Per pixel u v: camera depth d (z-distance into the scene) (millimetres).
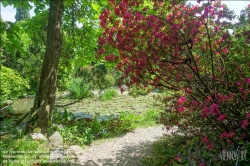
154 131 5871
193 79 3234
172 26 2697
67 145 4637
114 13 3051
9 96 10719
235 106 2842
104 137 5418
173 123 3701
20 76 10023
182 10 3021
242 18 3088
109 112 8570
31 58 9102
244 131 2746
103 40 3023
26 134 4531
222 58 3277
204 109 2391
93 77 9023
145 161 3891
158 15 3113
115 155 4297
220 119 2342
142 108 9078
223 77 3170
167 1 3096
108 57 3156
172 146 4047
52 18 4961
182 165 3154
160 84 3145
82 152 4434
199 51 3555
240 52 3238
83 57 7156
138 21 2814
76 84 12109
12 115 6402
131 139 5281
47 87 4977
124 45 2824
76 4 6406
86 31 6574
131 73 3053
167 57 3031
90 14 6695
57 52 5043
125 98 11680
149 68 2961
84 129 5520
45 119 4934
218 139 2885
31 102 10750
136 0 2975
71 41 7277
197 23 2848
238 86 2836
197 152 3113
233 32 3354
